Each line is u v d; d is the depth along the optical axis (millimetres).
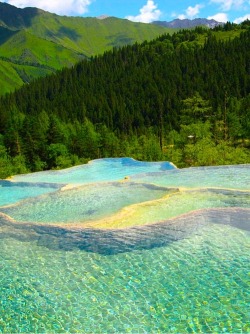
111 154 67562
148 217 18531
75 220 19312
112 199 22547
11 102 130875
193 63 127938
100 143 70125
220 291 11953
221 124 70125
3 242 16391
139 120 102562
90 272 13594
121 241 15688
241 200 20438
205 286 12273
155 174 28406
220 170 28719
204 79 116000
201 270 13234
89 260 14477
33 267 14125
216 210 17750
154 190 23906
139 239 15773
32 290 12586
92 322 10844
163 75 126438
